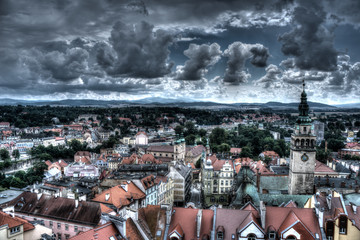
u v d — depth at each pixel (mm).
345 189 123375
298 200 97000
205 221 73562
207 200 161375
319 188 123125
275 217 71812
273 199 98375
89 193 142875
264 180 123938
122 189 119062
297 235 66875
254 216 72312
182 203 161250
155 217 73625
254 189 103000
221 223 72312
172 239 69938
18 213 103938
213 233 70688
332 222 68562
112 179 134625
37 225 82562
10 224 74562
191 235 71312
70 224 95750
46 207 102500
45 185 161125
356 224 68000
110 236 64375
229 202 126812
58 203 102375
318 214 70688
